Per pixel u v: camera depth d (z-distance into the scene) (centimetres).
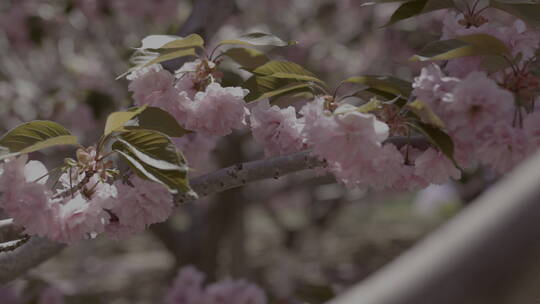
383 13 347
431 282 40
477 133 105
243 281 224
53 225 108
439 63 115
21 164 108
